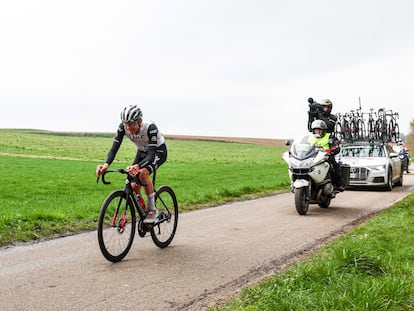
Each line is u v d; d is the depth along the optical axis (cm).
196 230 886
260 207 1252
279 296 426
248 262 632
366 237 696
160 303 464
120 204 638
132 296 485
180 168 3541
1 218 848
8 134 8025
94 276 559
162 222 711
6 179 2259
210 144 8594
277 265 616
